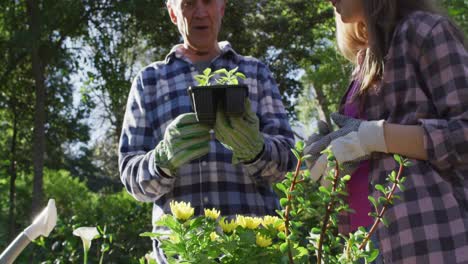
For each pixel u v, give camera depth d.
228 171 2.50
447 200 1.97
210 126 2.08
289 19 19.66
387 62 2.09
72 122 19.73
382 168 2.06
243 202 2.48
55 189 16.39
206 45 2.66
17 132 19.73
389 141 1.99
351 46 2.42
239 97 1.87
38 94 17.19
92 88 19.08
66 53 17.88
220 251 1.53
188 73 2.65
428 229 1.96
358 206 2.13
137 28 18.22
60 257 6.17
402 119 2.07
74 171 29.23
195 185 2.48
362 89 2.16
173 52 2.70
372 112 2.15
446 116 2.01
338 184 1.64
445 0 5.11
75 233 1.93
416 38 2.05
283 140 2.49
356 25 2.35
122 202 10.57
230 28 19.36
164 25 18.31
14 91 19.12
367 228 2.09
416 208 1.98
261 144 2.24
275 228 1.58
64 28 17.48
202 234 1.55
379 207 2.04
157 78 2.66
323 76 16.95
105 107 19.77
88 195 17.45
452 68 1.99
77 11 16.72
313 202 1.55
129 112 2.65
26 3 16.95
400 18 2.15
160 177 2.31
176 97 2.61
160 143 2.26
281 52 19.92
